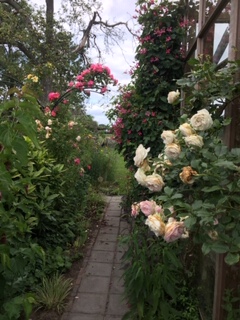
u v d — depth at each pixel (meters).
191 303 2.46
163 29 4.05
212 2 2.44
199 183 1.47
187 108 2.23
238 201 1.28
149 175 1.68
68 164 4.47
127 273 2.43
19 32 9.84
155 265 2.37
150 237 2.67
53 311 2.63
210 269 2.16
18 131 1.49
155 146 4.14
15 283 1.79
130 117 4.33
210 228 1.27
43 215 3.24
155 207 1.54
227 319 1.74
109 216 5.70
